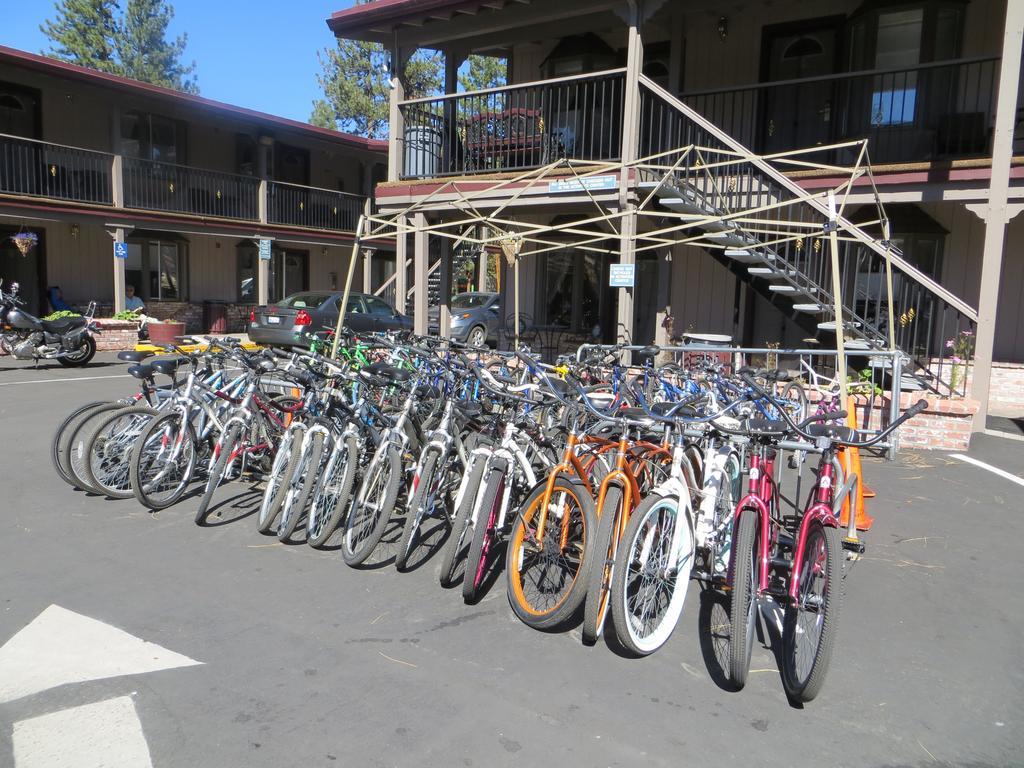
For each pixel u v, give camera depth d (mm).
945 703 3043
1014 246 10203
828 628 2879
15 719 2805
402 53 11172
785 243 9773
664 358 10344
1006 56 7988
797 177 9695
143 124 18734
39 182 16766
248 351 5523
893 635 3607
